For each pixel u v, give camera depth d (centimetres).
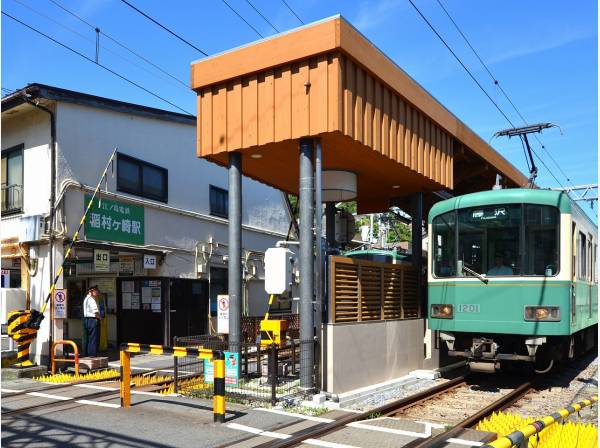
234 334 908
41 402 802
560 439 566
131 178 1369
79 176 1223
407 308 1134
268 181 1231
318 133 820
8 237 1212
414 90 1030
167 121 1493
